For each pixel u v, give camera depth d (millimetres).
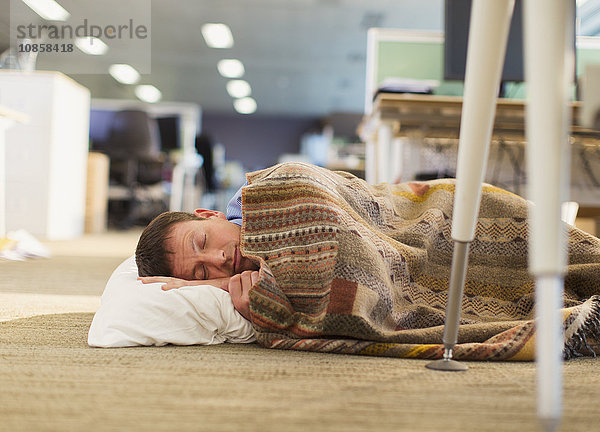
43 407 564
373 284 941
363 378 702
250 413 550
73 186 4887
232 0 6801
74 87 4770
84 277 2143
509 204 1201
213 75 10211
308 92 11281
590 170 3195
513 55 2928
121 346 896
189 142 7738
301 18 7340
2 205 3086
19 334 994
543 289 368
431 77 3586
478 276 1134
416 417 544
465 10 2900
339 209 1005
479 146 545
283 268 942
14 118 3008
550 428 366
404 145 3143
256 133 13555
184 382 669
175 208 6684
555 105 357
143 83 10852
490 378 712
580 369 798
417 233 1142
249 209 1001
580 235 1159
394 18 7254
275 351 898
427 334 910
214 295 958
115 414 544
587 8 3498
